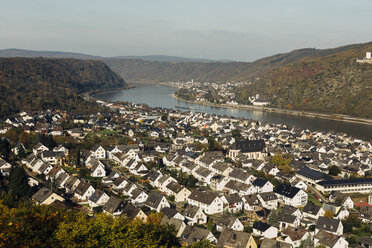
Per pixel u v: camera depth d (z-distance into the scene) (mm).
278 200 169500
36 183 168625
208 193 155375
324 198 177250
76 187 163125
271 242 111312
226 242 113812
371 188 191500
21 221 72500
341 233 132250
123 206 140375
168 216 132750
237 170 194875
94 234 71750
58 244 67438
